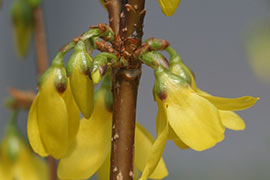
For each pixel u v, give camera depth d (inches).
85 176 7.6
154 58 6.8
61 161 7.6
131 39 6.8
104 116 7.7
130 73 6.9
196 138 6.9
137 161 7.9
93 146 7.7
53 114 7.2
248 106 7.1
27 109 10.1
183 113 7.0
